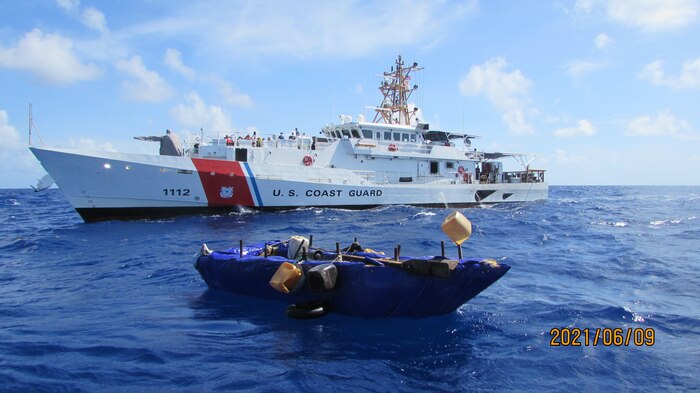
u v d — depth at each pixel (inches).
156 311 271.9
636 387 175.5
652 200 1942.7
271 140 920.9
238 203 841.5
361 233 630.5
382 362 197.0
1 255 494.9
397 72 1203.9
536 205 1300.4
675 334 231.3
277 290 276.1
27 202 1940.2
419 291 247.3
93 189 757.3
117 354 205.0
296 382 177.3
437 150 1114.1
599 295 308.8
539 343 219.1
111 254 479.8
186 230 660.1
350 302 258.7
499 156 1386.6
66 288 338.3
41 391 169.8
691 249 512.1
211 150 877.2
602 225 789.2
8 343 217.8
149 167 779.4
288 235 608.4
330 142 979.9
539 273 383.6
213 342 220.2
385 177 1044.5
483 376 185.0
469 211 1034.7
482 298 297.1
